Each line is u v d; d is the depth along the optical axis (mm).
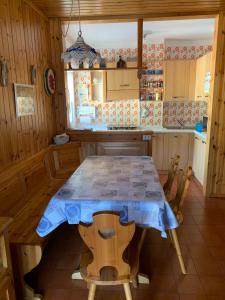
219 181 3584
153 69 4969
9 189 2146
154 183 2066
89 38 4613
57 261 2238
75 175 2305
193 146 4574
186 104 5129
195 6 2990
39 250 1743
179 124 5207
